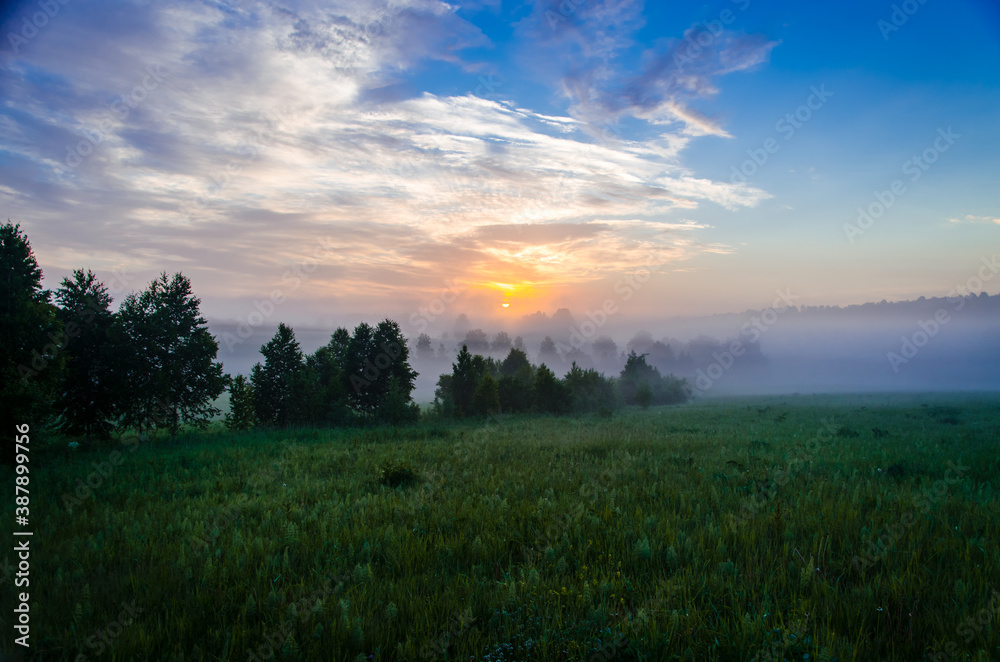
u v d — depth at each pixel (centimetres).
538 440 1775
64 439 1895
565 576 544
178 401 2155
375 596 512
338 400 2798
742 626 421
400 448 1650
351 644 425
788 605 469
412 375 3170
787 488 919
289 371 2795
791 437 1788
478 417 3356
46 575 574
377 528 730
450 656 416
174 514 832
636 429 2220
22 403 1330
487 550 632
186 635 452
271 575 572
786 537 642
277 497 949
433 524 751
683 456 1330
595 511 784
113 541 694
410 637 429
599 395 4575
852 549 598
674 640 418
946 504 782
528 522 738
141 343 2009
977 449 1348
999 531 648
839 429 1955
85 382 1841
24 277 1490
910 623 426
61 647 427
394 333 3142
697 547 614
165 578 558
